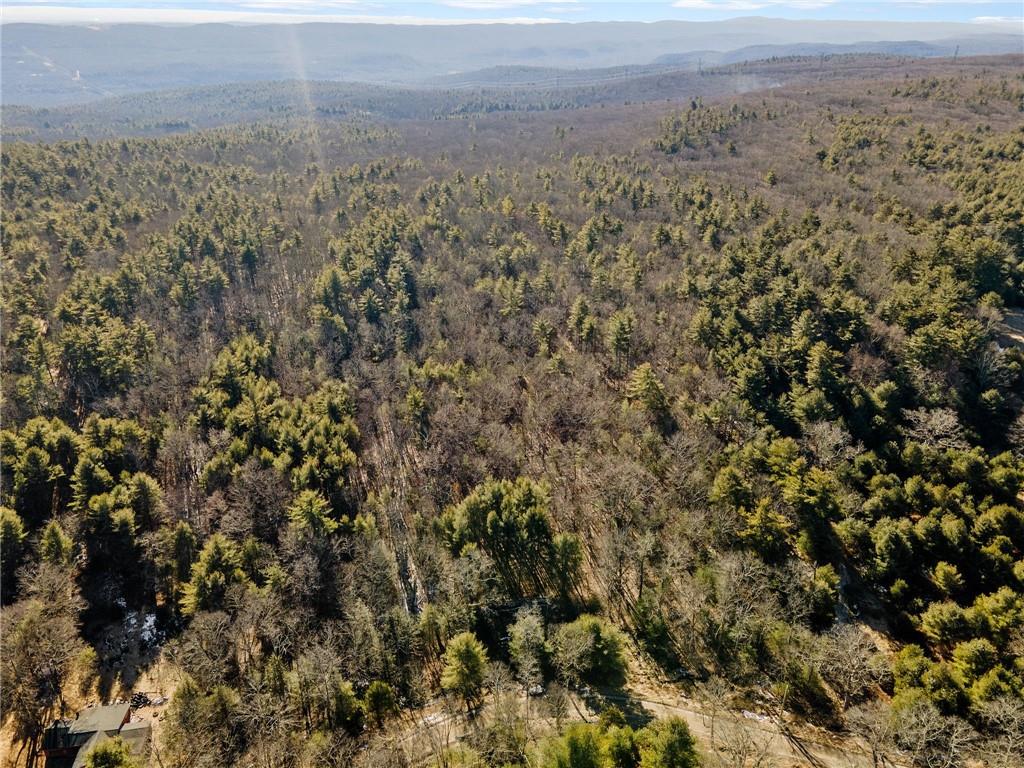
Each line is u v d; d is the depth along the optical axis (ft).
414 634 185.26
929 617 168.04
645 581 200.95
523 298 354.54
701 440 238.07
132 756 149.79
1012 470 200.75
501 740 145.07
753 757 141.08
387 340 338.75
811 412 239.50
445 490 244.42
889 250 342.03
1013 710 132.26
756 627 170.09
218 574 195.83
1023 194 368.68
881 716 144.05
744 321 301.84
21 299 337.93
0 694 170.30
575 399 272.31
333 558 210.38
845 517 200.85
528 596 202.90
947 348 253.65
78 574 216.54
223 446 254.27
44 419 257.14
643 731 138.41
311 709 167.02
